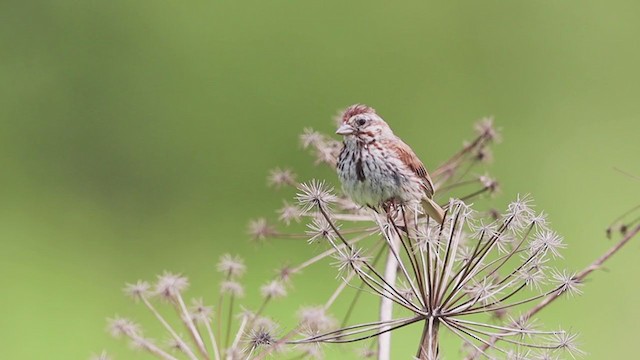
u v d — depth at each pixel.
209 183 17.83
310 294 13.30
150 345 7.31
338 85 18.39
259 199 17.47
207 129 18.19
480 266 6.40
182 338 8.09
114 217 17.70
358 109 7.90
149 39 18.83
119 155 18.30
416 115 18.17
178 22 18.84
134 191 18.02
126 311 13.09
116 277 16.19
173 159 18.11
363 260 6.50
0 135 18.30
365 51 18.55
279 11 18.69
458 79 18.38
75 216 17.59
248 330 7.28
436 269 6.38
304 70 18.50
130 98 18.64
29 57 18.91
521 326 6.38
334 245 6.55
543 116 18.05
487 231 6.39
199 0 18.89
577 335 6.30
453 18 18.62
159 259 16.73
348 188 7.93
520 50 18.44
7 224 17.06
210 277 15.94
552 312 13.09
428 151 17.94
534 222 6.41
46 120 18.58
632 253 14.48
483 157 8.58
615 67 18.34
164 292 7.45
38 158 18.28
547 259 6.39
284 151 17.95
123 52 18.89
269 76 18.44
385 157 7.75
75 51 18.92
